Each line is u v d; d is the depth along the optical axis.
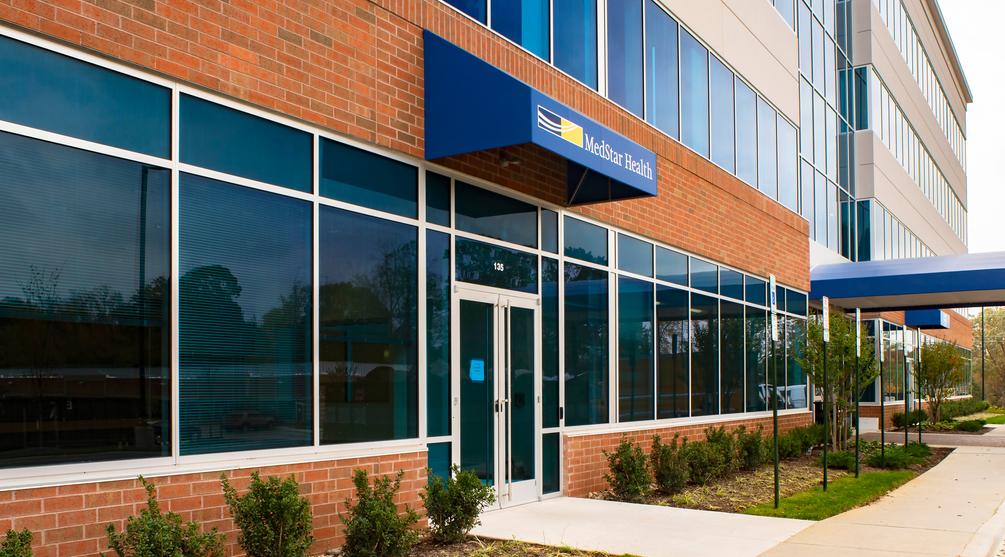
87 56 6.44
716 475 13.59
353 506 7.89
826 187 30.09
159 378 6.73
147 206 6.79
